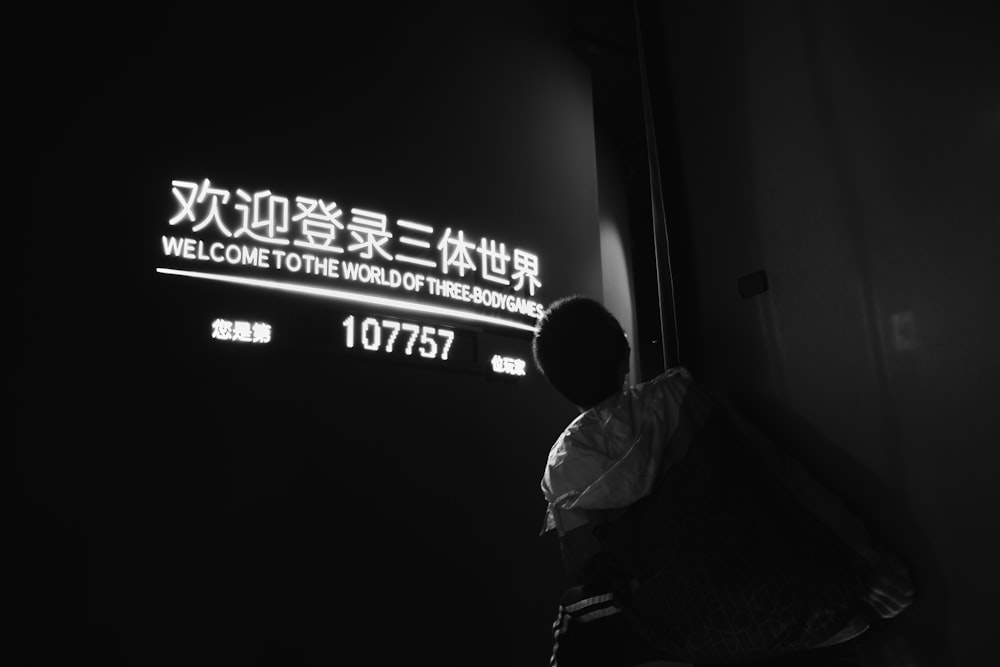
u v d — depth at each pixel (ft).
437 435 11.97
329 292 10.76
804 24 2.88
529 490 13.26
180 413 9.13
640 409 2.61
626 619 2.52
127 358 8.82
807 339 2.86
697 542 2.32
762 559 2.27
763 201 3.06
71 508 8.16
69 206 8.69
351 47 12.29
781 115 2.98
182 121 9.85
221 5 10.64
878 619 2.37
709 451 2.43
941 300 2.37
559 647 2.56
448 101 13.89
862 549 2.35
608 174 22.90
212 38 10.43
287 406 10.16
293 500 9.96
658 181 3.58
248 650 9.15
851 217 2.68
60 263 8.52
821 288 2.80
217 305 9.65
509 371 13.42
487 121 14.71
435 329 12.10
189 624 8.75
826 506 2.45
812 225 2.84
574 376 2.82
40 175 8.54
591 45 18.10
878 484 2.57
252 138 10.55
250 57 10.80
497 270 13.83
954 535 2.33
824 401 2.78
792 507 2.46
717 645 2.32
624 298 22.03
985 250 2.23
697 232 3.39
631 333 21.94
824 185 2.79
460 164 13.80
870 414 2.60
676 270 3.46
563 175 16.49
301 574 9.82
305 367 10.46
